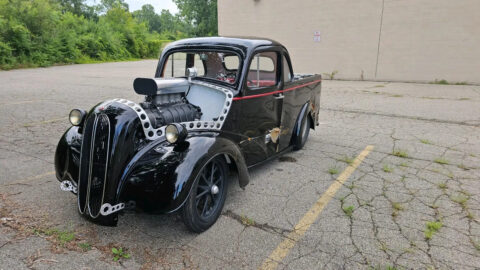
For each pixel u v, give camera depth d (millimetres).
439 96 10078
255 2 16094
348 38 14219
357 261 2594
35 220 3094
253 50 3670
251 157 3924
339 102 9414
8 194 3602
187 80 3768
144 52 36062
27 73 18203
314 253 2691
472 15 11625
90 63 27281
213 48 3803
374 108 8523
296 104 4828
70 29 28250
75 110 3264
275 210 3381
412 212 3340
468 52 11969
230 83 3631
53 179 4023
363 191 3818
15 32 22125
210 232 2982
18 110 8039
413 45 12891
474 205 3482
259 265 2539
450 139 5875
